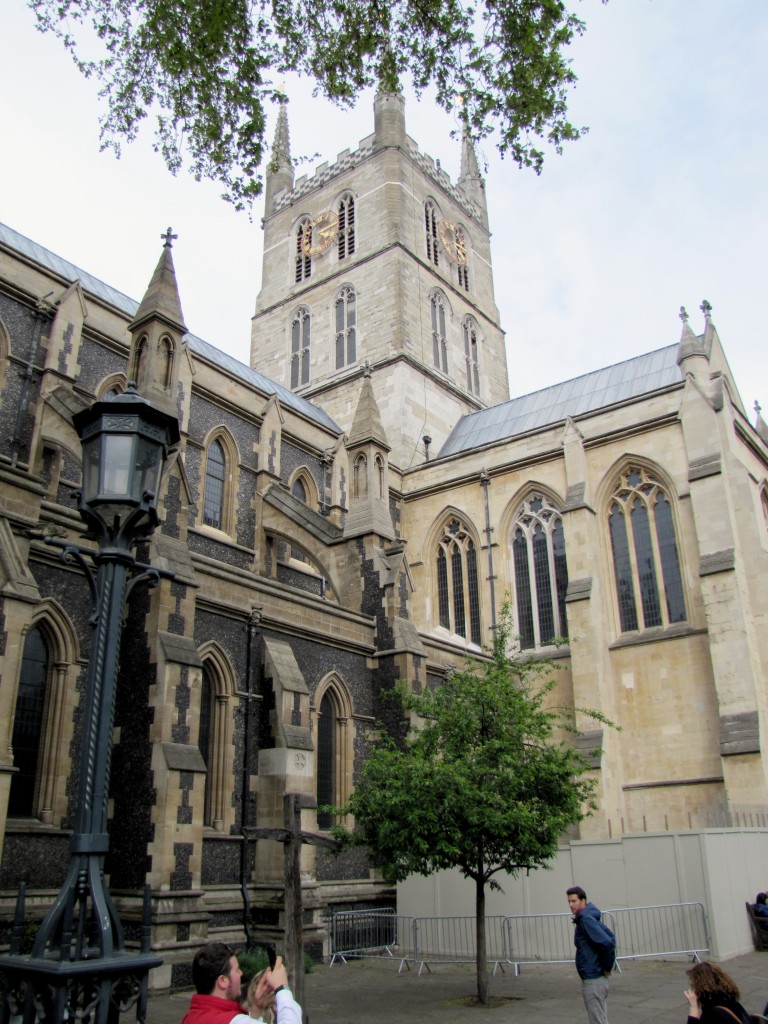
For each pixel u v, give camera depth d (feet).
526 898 82.48
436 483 157.17
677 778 114.83
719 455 121.19
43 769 66.13
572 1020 51.93
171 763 66.44
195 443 116.67
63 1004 25.23
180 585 73.41
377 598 104.22
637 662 122.93
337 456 141.79
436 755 71.41
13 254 100.37
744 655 109.40
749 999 55.98
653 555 128.16
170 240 93.40
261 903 76.07
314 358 196.85
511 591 143.54
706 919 73.56
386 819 61.67
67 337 101.04
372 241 195.62
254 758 81.30
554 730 123.03
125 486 33.19
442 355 195.62
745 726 106.11
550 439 144.56
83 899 27.89
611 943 40.78
